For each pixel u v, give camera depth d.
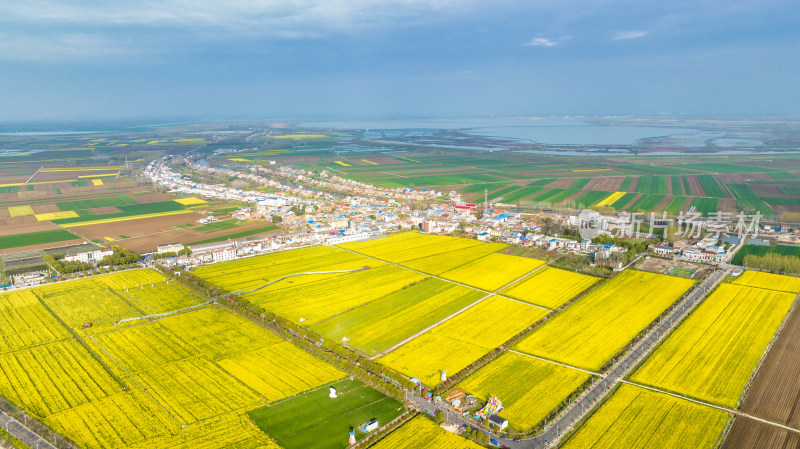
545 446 159.88
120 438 164.88
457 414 177.38
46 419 175.12
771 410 176.12
